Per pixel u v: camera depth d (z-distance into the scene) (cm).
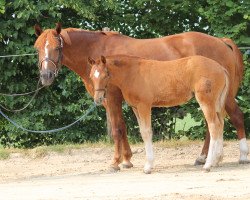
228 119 1681
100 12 1727
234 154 1539
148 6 1719
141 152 1576
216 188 1041
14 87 1695
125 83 1269
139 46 1348
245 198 948
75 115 1727
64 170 1417
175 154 1559
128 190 1054
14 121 1700
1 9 1589
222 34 1630
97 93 1227
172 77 1262
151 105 1277
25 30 1658
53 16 1645
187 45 1348
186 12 1691
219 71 1263
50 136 1745
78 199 980
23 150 1617
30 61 1661
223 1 1614
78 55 1356
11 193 1063
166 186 1083
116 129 1331
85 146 1606
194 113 1673
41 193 1052
